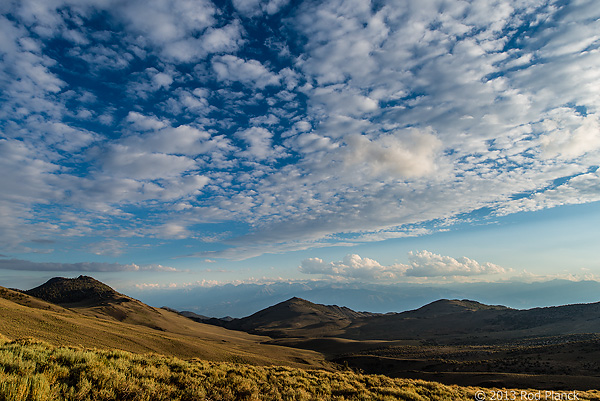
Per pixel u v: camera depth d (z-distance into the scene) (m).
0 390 7.41
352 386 19.45
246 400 12.23
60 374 10.09
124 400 9.29
